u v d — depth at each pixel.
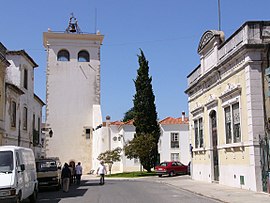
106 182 33.66
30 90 34.62
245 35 20.34
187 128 55.69
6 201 14.31
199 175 30.31
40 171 25.11
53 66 54.22
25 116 33.00
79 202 17.72
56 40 54.69
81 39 55.19
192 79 32.47
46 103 53.34
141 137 44.41
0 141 25.34
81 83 54.47
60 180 26.55
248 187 20.50
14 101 29.09
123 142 53.28
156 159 45.94
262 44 19.91
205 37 27.45
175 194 20.86
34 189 18.16
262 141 19.28
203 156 29.05
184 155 55.12
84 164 52.75
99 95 54.62
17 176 14.97
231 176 23.08
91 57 55.09
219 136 25.16
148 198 18.73
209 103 26.91
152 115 45.75
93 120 53.06
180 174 42.16
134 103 46.19
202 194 19.97
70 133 53.12
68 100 53.81
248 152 20.38
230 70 22.97
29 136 34.00
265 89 20.00
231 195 18.73
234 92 21.97
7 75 30.42
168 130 55.50
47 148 52.12
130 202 17.08
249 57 20.11
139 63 46.31
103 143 50.84
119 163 54.72
